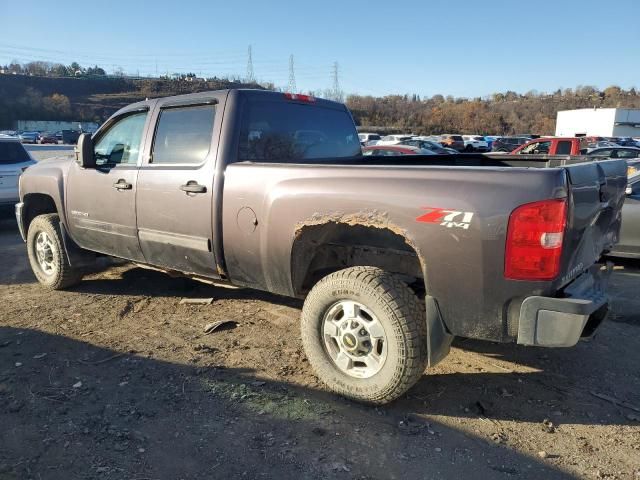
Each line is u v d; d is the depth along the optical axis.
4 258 7.61
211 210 4.00
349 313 3.39
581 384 3.76
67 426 3.17
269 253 3.71
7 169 9.70
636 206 6.77
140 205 4.56
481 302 2.95
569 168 2.88
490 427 3.19
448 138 42.41
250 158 4.18
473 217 2.87
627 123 62.34
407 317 3.16
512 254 2.81
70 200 5.32
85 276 6.35
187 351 4.23
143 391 3.58
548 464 2.83
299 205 3.49
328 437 3.06
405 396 3.54
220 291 5.74
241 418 3.25
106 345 4.35
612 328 4.82
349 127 5.34
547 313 2.78
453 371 3.93
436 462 2.84
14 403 3.43
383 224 3.15
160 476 2.72
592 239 3.41
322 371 3.54
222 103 4.16
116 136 5.06
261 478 2.71
